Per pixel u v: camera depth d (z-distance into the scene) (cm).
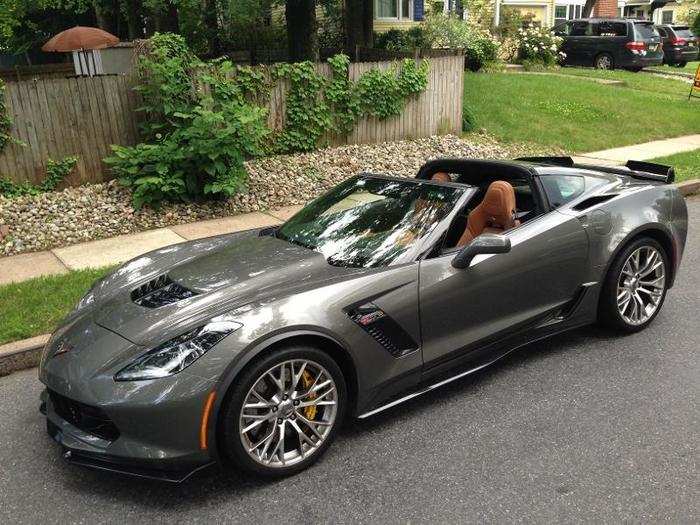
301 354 306
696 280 577
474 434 345
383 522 279
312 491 302
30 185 843
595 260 430
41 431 368
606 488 296
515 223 420
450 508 286
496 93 1513
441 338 363
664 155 1112
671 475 304
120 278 392
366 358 330
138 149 834
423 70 1151
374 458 326
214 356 286
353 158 1041
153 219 796
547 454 324
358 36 1825
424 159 1066
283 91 1025
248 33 2070
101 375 290
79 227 762
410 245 367
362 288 333
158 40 887
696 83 1661
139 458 279
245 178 861
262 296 322
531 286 400
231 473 318
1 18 1842
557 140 1234
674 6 4434
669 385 391
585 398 379
